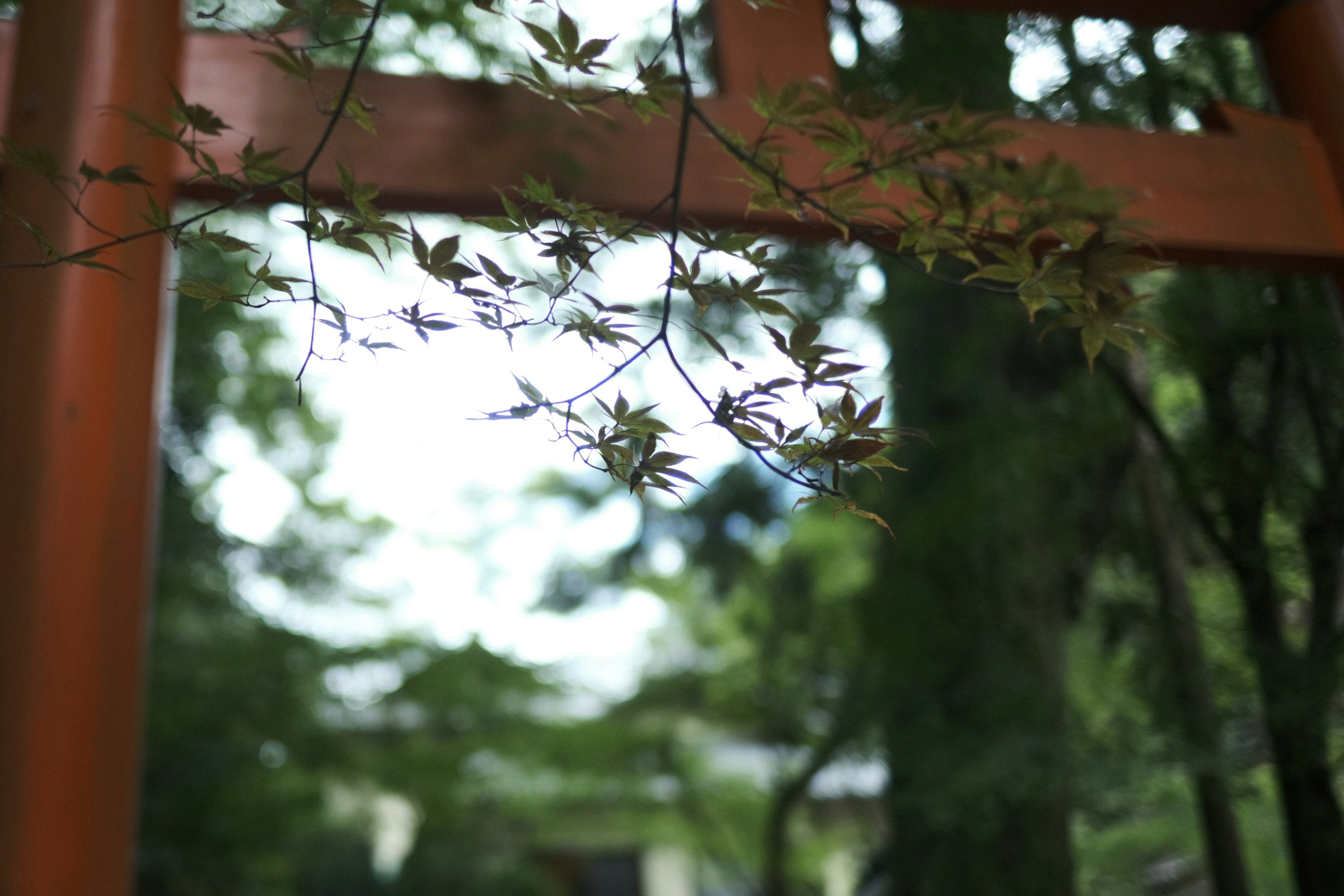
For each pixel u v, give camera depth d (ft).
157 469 5.98
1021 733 11.26
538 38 2.77
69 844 5.16
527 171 6.28
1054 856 11.24
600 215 2.82
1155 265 2.58
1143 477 10.87
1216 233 6.75
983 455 13.01
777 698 16.57
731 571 23.26
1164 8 7.31
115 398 5.59
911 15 10.59
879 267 13.32
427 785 26.58
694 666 28.76
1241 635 9.84
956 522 12.83
